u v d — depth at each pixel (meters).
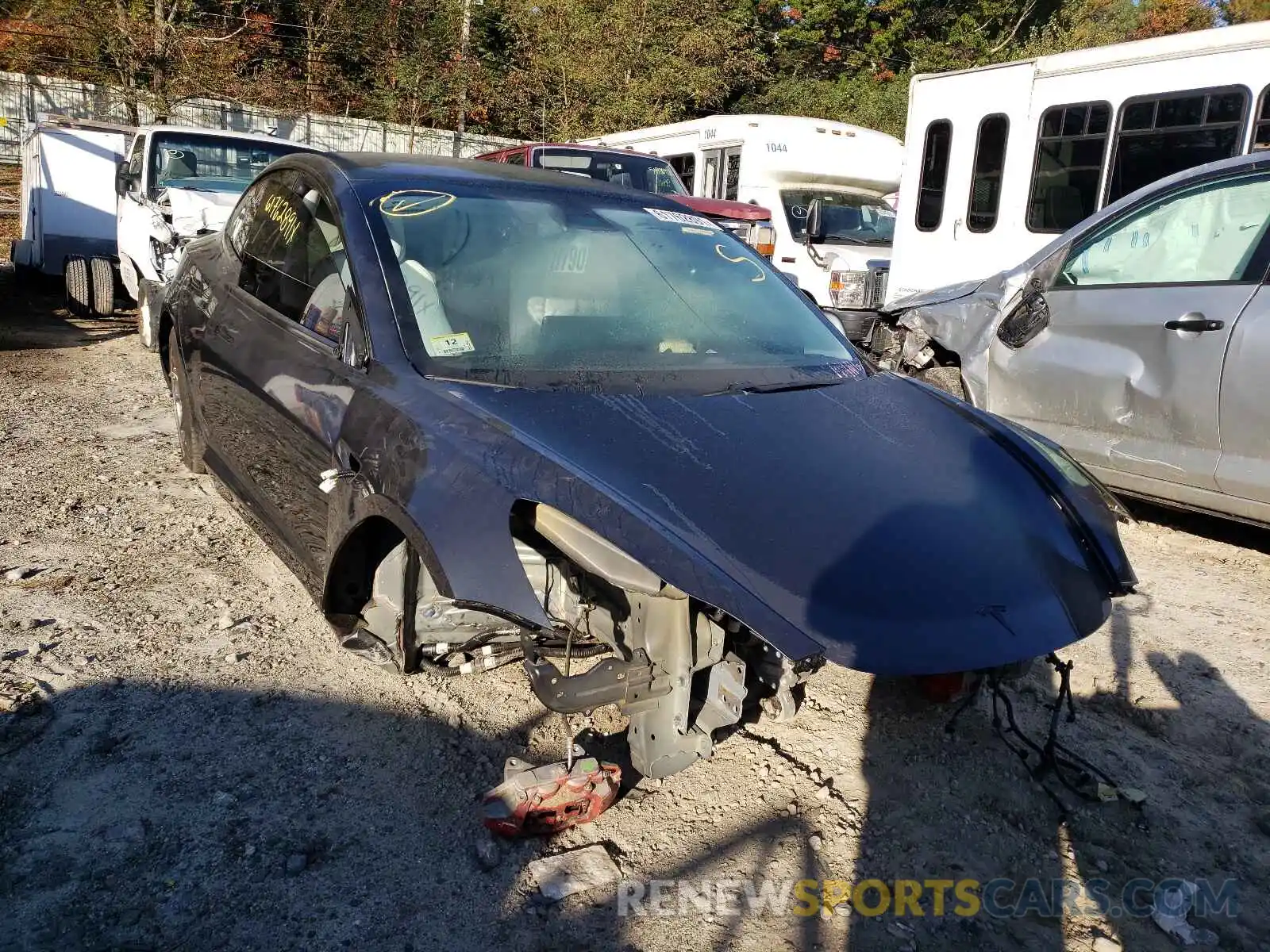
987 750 3.09
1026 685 3.57
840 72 32.12
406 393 2.84
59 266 11.88
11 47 23.56
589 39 25.86
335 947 2.20
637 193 4.28
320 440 3.06
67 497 4.90
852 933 2.34
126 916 2.25
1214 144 7.38
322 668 3.38
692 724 2.61
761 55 28.61
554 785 2.59
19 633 3.47
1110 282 5.33
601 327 3.34
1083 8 30.78
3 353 8.62
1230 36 7.26
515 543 2.45
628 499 2.42
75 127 12.04
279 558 3.54
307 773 2.80
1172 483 4.99
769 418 2.99
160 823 2.55
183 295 4.80
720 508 2.47
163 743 2.90
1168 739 3.29
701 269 3.83
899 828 2.71
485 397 2.82
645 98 25.33
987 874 2.57
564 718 2.70
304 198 3.87
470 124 29.19
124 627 3.58
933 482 2.79
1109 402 5.20
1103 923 2.43
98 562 4.14
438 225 3.47
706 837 2.64
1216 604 4.48
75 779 2.71
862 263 10.41
